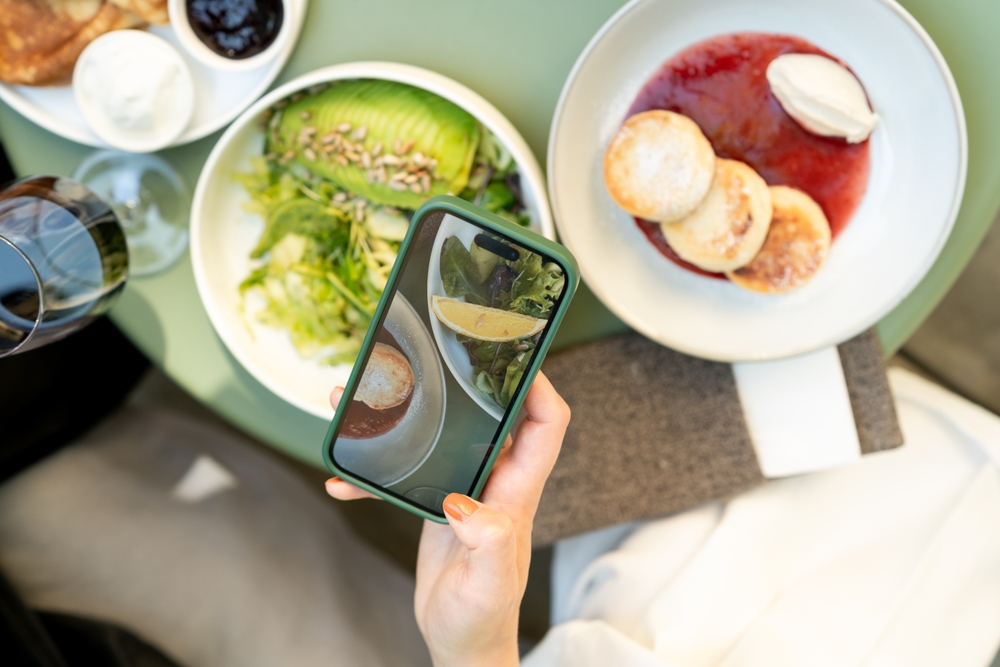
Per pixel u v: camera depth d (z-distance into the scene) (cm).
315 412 73
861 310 70
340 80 71
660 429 76
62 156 77
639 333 76
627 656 77
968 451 80
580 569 88
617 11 70
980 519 77
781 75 68
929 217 68
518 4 71
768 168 70
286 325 75
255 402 78
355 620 85
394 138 70
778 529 80
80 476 85
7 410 82
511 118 73
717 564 79
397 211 73
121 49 70
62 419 85
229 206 74
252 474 90
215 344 78
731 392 75
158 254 77
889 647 76
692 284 72
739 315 72
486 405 61
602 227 72
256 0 70
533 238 57
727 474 76
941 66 66
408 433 62
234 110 72
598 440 77
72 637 79
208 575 84
